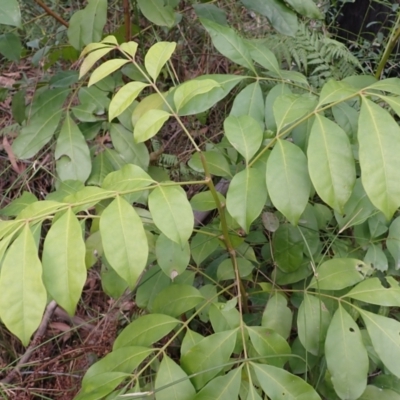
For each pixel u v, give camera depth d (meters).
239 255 0.99
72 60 1.24
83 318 1.42
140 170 0.67
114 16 1.46
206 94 0.82
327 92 0.71
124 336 0.78
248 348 0.79
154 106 0.89
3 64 1.85
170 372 0.71
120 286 0.89
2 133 1.68
